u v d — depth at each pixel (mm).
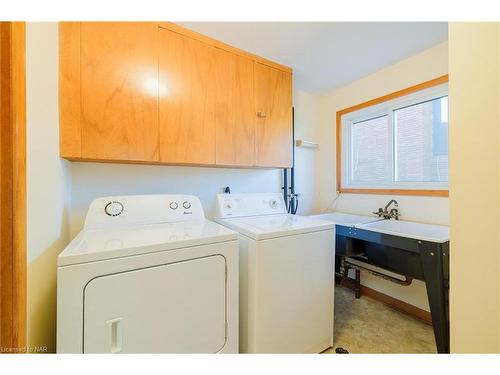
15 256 598
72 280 747
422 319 1863
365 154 2447
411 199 1987
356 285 2256
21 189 618
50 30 975
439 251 1311
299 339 1345
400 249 1598
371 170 2387
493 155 703
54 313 1000
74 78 1140
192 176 1899
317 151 2838
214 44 1608
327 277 1486
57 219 1076
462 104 781
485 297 729
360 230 1768
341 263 2240
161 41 1386
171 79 1422
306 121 2725
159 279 894
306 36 1621
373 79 2246
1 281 582
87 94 1171
